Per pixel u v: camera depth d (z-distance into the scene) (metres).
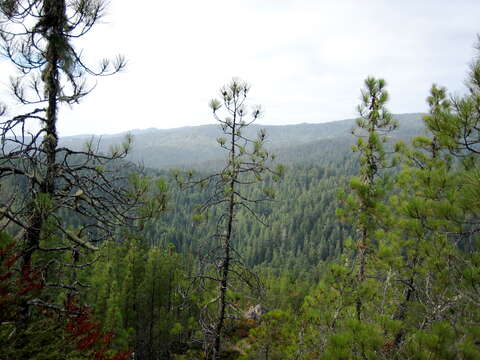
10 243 3.75
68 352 3.82
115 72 4.79
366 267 8.91
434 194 4.82
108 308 15.52
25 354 3.43
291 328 11.78
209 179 8.26
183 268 22.91
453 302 5.68
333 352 3.67
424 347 3.50
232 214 8.41
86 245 4.50
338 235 92.75
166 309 21.95
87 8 4.29
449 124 3.55
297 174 154.88
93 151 4.79
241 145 8.13
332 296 8.76
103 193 4.70
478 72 3.31
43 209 3.68
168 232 75.50
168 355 20.56
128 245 18.89
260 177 8.39
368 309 8.16
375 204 7.21
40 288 3.93
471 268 4.26
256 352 11.64
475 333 3.69
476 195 3.52
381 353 3.87
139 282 20.66
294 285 27.97
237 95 7.92
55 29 4.40
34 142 4.21
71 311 4.25
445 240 5.50
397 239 7.89
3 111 4.16
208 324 8.80
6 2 3.85
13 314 3.61
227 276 8.53
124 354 4.30
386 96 8.25
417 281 8.21
